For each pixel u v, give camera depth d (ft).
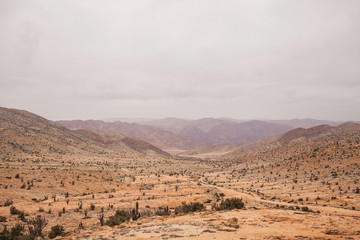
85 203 166.20
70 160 512.22
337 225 55.93
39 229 74.79
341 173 282.97
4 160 389.60
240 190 268.00
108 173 410.72
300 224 56.44
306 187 256.11
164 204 174.29
